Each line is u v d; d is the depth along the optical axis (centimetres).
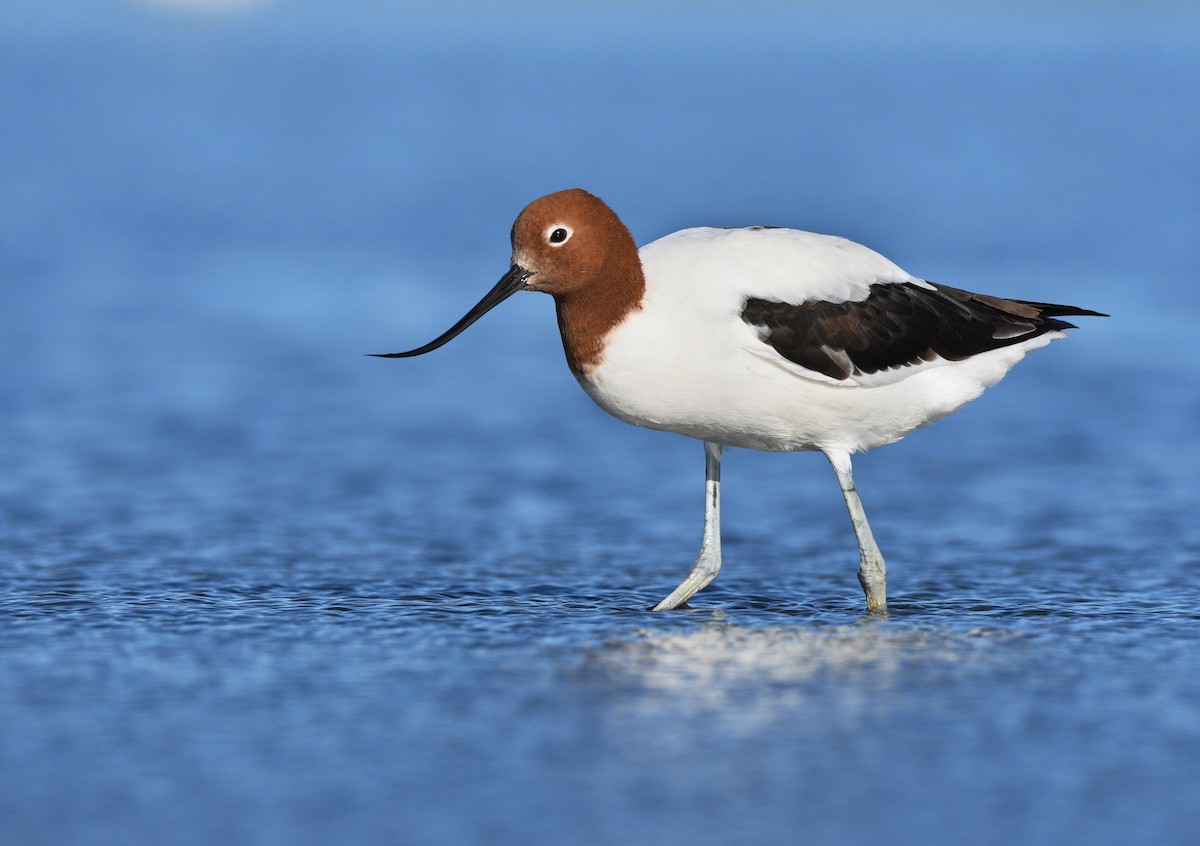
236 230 3203
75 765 762
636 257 1070
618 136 4766
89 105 5466
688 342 1062
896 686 895
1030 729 817
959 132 4853
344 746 790
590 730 815
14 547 1279
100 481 1543
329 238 3106
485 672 927
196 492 1506
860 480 1593
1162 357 2175
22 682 901
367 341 2314
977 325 1141
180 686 894
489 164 4162
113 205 3491
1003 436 1786
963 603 1119
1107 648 983
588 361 1077
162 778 746
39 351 2197
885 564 1209
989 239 3023
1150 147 4488
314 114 5316
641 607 1110
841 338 1084
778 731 814
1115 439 1756
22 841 673
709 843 671
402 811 705
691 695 877
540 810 707
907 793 727
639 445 1769
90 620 1048
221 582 1173
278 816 700
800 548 1323
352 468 1628
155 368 2117
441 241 3070
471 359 2244
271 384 2047
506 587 1172
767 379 1074
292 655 964
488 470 1633
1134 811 707
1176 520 1394
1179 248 2936
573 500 1507
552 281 1060
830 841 674
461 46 8588
